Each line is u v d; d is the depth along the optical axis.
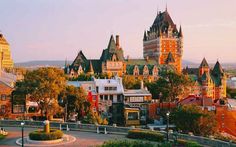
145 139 57.09
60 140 56.28
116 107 125.81
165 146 43.56
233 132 106.19
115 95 133.88
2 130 63.16
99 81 136.62
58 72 97.19
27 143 55.03
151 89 151.88
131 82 162.25
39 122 71.38
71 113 104.69
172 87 146.88
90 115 97.62
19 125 72.56
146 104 128.38
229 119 106.81
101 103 130.88
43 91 92.69
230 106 116.81
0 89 101.88
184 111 89.31
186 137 55.41
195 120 87.69
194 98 119.50
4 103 102.06
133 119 120.06
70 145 54.12
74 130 67.56
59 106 98.94
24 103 103.12
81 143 55.72
